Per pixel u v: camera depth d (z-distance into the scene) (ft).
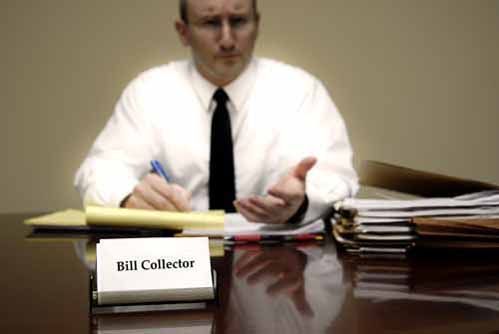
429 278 2.02
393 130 8.01
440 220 2.41
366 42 7.88
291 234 2.96
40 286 1.97
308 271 2.18
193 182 5.88
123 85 7.61
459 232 2.42
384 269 2.19
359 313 1.58
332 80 7.89
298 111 5.82
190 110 5.88
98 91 7.58
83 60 7.52
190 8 5.35
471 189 2.67
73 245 2.82
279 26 7.79
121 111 5.97
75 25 7.48
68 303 1.74
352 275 2.09
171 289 1.70
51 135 7.55
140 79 6.12
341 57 7.88
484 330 1.42
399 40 7.91
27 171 7.55
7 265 2.34
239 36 5.37
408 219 2.47
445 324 1.46
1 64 7.41
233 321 1.53
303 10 7.79
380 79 7.94
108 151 5.75
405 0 7.88
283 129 5.77
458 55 8.00
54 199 7.60
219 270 2.22
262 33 7.76
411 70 7.96
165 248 1.76
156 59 7.62
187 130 5.83
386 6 7.87
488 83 8.07
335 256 2.49
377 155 8.01
